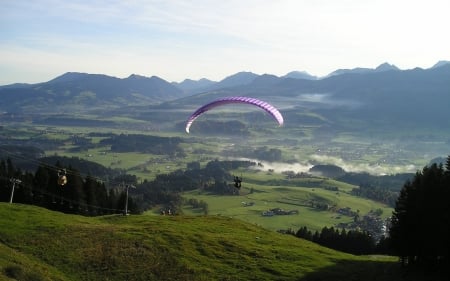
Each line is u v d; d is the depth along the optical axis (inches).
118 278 2046.0
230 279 2107.5
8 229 2432.3
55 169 4970.5
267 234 3240.7
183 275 2113.7
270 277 2158.0
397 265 2464.3
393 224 2546.8
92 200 5064.0
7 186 4643.2
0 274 1620.3
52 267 2033.7
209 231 2965.1
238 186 2106.3
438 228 2262.6
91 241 2409.0
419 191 2384.4
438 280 2140.7
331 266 2381.9
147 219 3272.6
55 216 2984.7
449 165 2417.6
